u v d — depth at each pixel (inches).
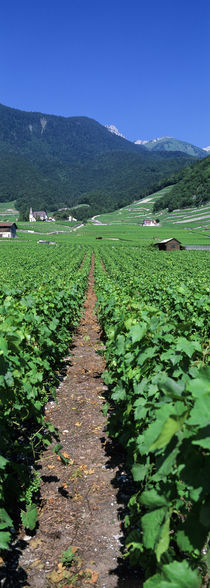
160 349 162.7
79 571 130.0
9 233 4488.2
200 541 77.9
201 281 636.1
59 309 377.1
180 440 73.2
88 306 772.0
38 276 822.5
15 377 171.0
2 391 168.9
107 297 442.9
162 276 788.0
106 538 145.2
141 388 153.1
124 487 176.6
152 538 84.7
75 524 152.9
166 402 96.4
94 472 189.0
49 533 148.1
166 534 81.3
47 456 204.5
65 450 210.1
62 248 3002.0
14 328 200.5
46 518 156.6
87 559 135.4
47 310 331.6
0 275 811.4
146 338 163.9
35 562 133.6
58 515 158.1
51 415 255.4
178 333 175.8
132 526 149.6
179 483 100.4
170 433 66.3
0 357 145.4
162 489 100.5
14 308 273.3
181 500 103.0
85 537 145.9
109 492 173.0
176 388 90.4
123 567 132.1
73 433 229.9
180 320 308.8
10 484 149.6
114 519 155.4
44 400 247.8
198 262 1662.2
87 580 126.5
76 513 159.5
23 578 126.8
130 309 285.6
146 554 110.6
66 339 389.7
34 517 145.2
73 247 3238.2
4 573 128.1
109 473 187.8
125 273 940.0
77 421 245.9
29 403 201.9
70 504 165.0
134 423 169.2
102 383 317.4
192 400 88.4
